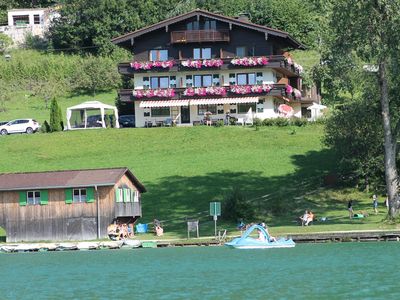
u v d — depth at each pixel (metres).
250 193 97.50
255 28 135.50
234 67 134.62
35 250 79.19
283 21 192.62
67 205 83.25
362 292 47.03
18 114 161.62
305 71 159.75
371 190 97.38
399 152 91.00
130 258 68.56
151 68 136.00
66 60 191.50
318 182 100.19
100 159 113.94
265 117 132.50
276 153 112.12
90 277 57.75
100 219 82.75
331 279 52.06
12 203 84.00
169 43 137.62
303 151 112.62
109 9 199.25
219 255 68.12
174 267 61.22
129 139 121.56
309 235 74.81
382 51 73.50
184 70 135.75
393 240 72.94
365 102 91.62
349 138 95.94
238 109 135.12
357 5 73.81
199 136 121.12
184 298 47.47
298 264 59.69
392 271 54.44
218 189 98.81
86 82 178.75
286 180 101.75
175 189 99.50
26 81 181.88
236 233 80.94
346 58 77.06
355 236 73.69
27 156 116.62
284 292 48.19
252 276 54.91
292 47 146.25
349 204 85.75
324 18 188.62
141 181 102.81
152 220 90.06
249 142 117.62
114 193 82.75
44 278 58.06
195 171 105.69
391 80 79.25
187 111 136.25
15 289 53.16
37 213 83.56
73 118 157.88
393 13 72.81
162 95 134.62
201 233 82.31
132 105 149.38
